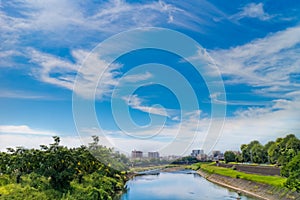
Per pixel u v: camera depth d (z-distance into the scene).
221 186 57.69
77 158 33.38
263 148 80.25
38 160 30.73
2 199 23.98
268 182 46.19
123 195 43.09
